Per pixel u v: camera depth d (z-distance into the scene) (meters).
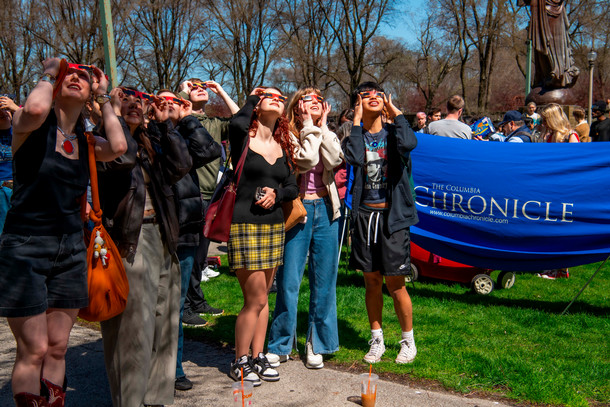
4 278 2.64
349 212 5.98
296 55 31.83
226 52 31.62
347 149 4.30
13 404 3.62
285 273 4.32
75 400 3.76
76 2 26.77
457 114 7.49
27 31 28.45
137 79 31.69
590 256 6.13
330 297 4.39
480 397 3.88
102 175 3.13
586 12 35.91
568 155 6.14
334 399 3.82
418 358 4.55
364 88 4.43
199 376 4.21
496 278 7.59
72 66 2.77
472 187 6.35
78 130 2.94
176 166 3.31
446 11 35.88
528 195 6.18
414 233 6.51
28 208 2.68
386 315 5.79
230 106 4.61
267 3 30.69
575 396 3.85
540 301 6.59
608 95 44.09
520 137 7.37
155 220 3.35
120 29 27.08
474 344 4.95
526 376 4.14
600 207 6.02
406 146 4.21
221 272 7.93
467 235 6.43
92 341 4.87
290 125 4.29
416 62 41.38
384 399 3.80
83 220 2.97
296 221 4.16
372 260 4.40
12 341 4.86
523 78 47.81
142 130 3.31
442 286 7.26
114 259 3.00
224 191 3.87
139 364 3.17
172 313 3.52
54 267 2.77
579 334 5.32
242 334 4.05
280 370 4.36
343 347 4.87
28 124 2.59
